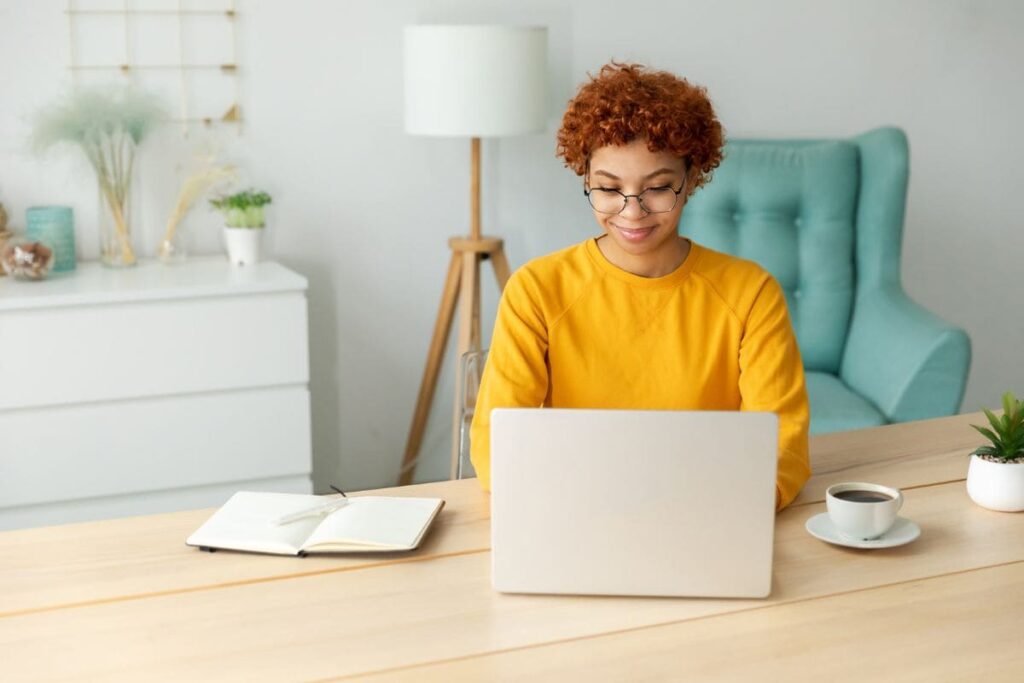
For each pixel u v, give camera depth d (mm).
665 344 1698
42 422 2766
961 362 2740
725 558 1284
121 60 3117
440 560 1397
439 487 1642
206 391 2906
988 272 4117
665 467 1269
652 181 1538
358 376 3514
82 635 1211
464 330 3238
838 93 3803
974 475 1576
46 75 3059
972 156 4008
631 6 3521
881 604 1282
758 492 1271
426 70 3021
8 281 2867
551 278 1716
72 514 2850
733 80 3676
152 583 1333
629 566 1294
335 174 3369
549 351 1711
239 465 2965
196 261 3184
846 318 3229
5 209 3064
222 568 1374
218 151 3242
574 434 1269
